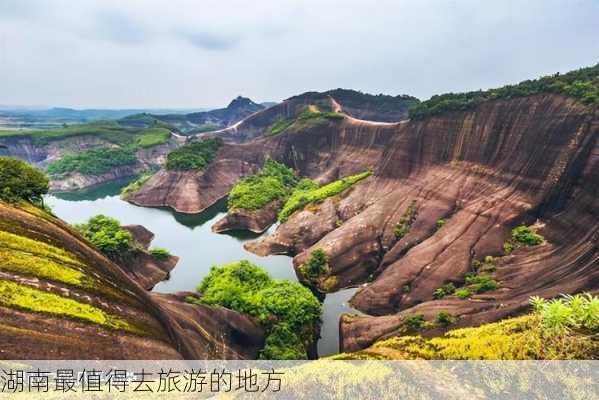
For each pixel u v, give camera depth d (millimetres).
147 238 83875
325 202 86125
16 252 25266
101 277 29406
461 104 73500
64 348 21688
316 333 46656
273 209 101938
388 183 82125
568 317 18906
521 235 49906
